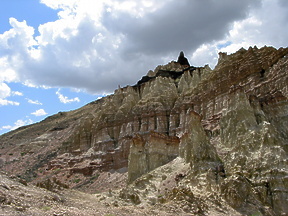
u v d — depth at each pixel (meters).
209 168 40.72
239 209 30.94
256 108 46.22
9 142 147.50
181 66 115.06
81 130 97.56
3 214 17.02
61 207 22.52
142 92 99.06
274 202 32.56
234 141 45.59
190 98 74.19
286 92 49.09
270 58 59.06
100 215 22.84
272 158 35.81
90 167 80.69
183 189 31.91
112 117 88.62
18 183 28.02
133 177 54.53
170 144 59.06
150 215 25.81
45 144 130.62
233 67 66.81
